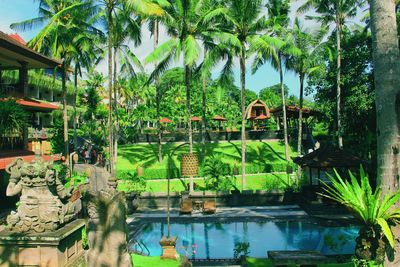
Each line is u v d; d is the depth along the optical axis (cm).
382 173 738
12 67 2427
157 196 2266
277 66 3069
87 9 2444
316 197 2069
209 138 4384
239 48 2594
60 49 2798
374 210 704
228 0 2702
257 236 1673
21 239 907
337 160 2117
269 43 2644
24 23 3034
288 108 4200
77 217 1068
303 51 3322
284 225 1831
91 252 738
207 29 2572
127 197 2094
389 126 728
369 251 743
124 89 6362
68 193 1034
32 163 948
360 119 2828
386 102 731
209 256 1416
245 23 2625
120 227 744
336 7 2834
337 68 2816
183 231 1766
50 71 4478
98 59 3356
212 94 6006
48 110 2486
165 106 5466
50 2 3083
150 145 4312
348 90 2811
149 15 2386
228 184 2653
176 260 1109
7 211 1764
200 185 2812
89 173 1522
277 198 2288
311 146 4009
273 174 3189
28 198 943
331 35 3372
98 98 5522
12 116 1731
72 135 4197
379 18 743
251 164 3319
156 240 1625
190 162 1204
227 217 1983
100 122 5631
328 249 1473
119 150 4038
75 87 3447
